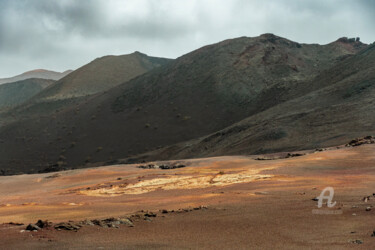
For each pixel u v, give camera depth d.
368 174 28.00
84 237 11.80
